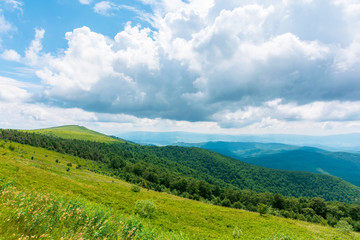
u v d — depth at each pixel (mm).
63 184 36594
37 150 147625
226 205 113875
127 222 11305
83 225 8953
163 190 126688
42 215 8078
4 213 7129
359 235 43781
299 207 109625
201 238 27141
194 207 54438
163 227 28125
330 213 99688
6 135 164875
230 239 29344
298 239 33062
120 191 56062
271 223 45938
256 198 126188
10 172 30062
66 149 187000
